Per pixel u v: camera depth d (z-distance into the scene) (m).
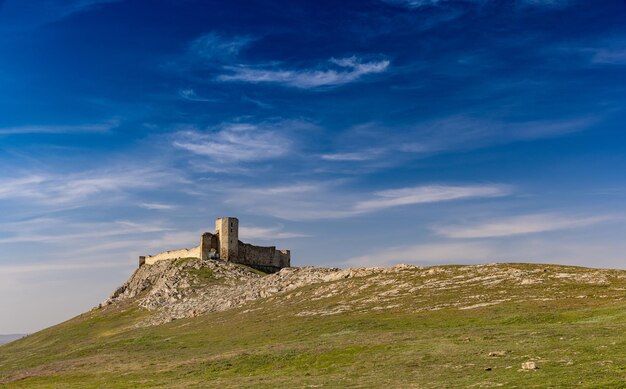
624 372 36.22
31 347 151.25
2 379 84.44
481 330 63.56
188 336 106.50
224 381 55.69
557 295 83.69
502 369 42.34
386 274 123.44
